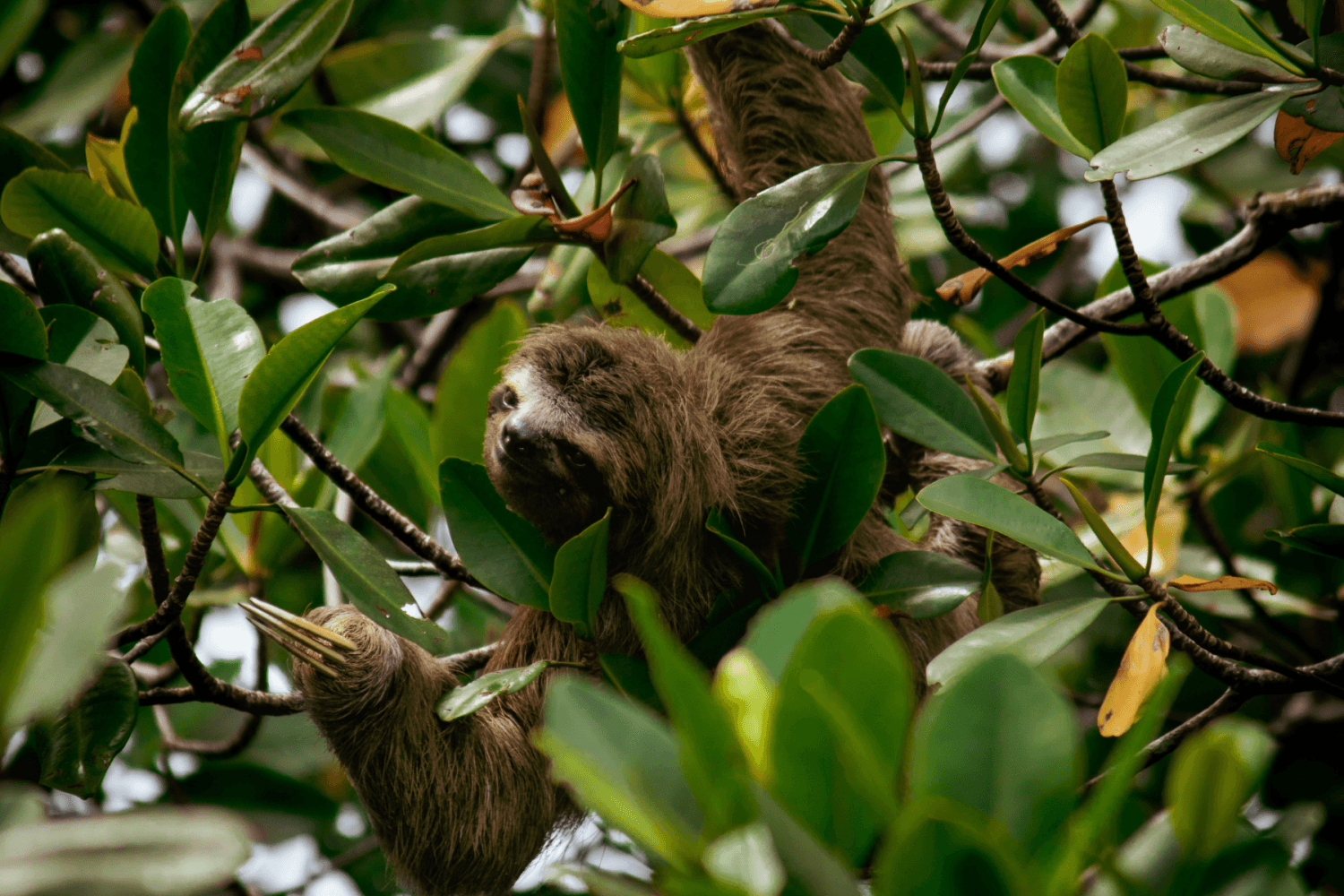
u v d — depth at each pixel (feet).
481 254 32.81
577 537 27.20
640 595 13.57
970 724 13.34
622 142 45.37
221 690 31.68
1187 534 48.39
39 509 13.14
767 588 30.30
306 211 59.00
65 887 11.53
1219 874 14.76
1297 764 41.93
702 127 47.37
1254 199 37.29
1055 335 39.81
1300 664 43.21
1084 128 27.48
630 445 32.65
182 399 27.17
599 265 37.29
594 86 32.07
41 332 26.27
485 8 58.85
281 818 46.78
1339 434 47.21
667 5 26.17
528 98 58.39
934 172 26.14
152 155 33.76
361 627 32.86
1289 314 53.01
